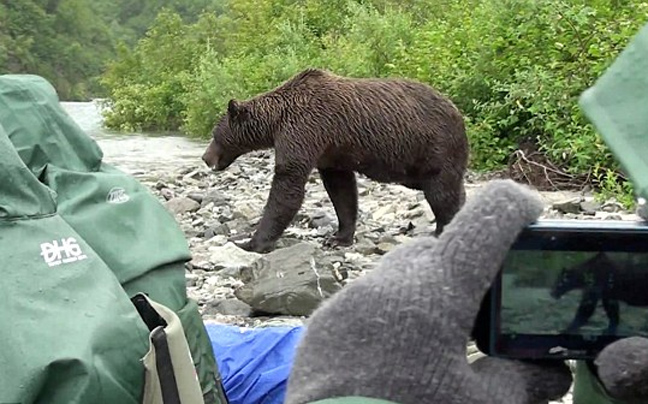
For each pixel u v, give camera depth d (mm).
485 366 1385
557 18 15516
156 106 33062
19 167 2918
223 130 10164
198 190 15188
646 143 1091
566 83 14797
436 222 10102
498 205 1331
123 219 3309
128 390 2738
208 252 9227
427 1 28297
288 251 7105
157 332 2807
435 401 1296
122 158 21562
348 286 1384
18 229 2824
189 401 2857
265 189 15117
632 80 1123
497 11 17156
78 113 44344
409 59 20797
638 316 1378
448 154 9812
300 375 1343
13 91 3383
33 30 65312
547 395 1406
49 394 2584
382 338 1315
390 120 9688
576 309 1387
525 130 15445
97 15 79688
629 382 1281
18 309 2666
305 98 9844
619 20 14844
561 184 14188
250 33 33438
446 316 1312
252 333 4422
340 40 25266
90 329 2682
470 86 17109
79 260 2873
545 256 1377
